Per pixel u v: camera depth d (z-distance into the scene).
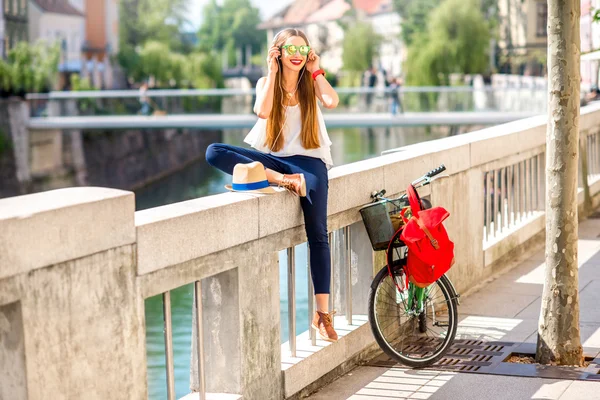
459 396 6.36
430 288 7.09
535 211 12.22
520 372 6.81
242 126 59.66
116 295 4.64
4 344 4.19
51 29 90.50
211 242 5.32
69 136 62.84
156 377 14.96
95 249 4.47
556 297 6.88
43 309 4.21
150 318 20.31
